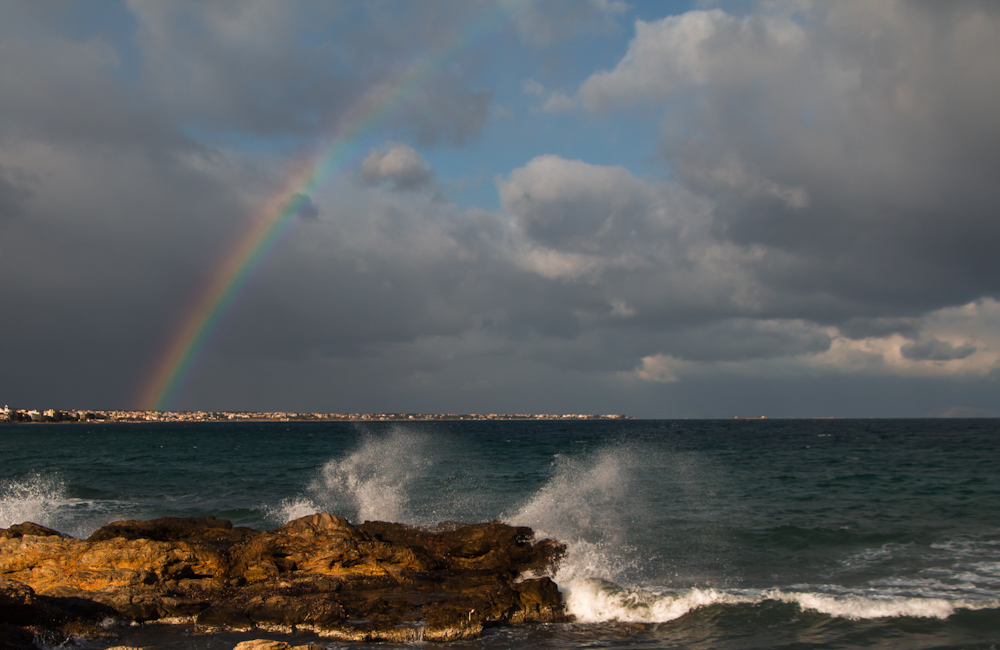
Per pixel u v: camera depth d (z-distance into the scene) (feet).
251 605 46.47
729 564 63.93
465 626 44.98
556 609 49.24
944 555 65.36
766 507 94.84
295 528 56.80
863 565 62.39
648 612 49.34
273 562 52.80
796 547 70.03
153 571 50.03
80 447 278.26
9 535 53.72
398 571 53.31
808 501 100.53
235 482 133.39
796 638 43.57
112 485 128.06
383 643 43.37
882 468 159.22
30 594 43.21
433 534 61.67
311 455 219.00
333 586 50.47
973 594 52.54
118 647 39.75
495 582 52.19
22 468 166.20
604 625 47.29
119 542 51.24
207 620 45.83
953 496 104.94
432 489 120.06
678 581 58.39
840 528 77.71
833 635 43.86
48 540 51.78
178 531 61.11
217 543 57.52
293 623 45.47
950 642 42.16
